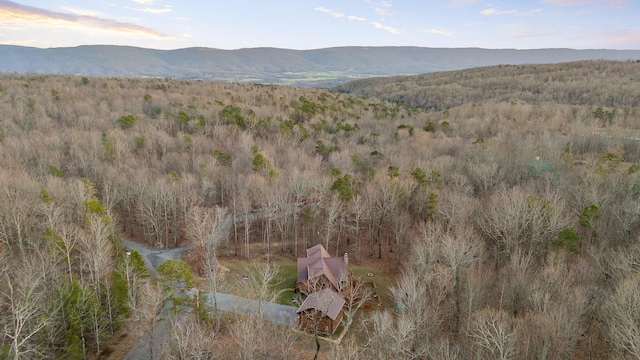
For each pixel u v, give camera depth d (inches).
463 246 1904.5
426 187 2824.8
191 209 2755.9
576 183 2731.3
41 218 2357.3
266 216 2827.3
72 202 2541.8
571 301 1572.3
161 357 1636.3
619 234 2174.0
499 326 1334.9
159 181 2933.1
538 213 2210.9
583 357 1578.5
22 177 2605.8
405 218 2746.1
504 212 2294.5
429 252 2070.6
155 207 2945.4
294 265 2714.1
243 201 2915.8
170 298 1702.8
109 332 1836.9
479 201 2699.3
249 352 1440.7
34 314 1551.4
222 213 2807.6
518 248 2181.3
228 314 1955.0
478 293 1781.5
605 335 1566.2
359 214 2763.3
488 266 2229.3
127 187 3009.4
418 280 1977.1
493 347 1407.5
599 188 2556.6
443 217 2509.8
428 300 1918.1
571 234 1959.9
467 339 1635.1
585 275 1839.3
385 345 1497.3
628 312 1352.1
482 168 3034.0
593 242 2250.2
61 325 1720.0
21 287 1619.1
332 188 2874.0
